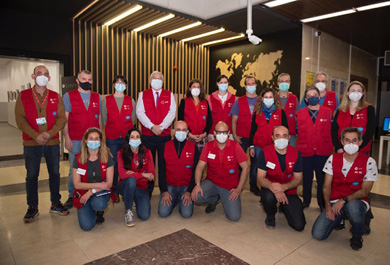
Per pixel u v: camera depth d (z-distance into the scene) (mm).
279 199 2346
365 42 7512
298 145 2928
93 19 5516
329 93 3311
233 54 7184
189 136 3193
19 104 2529
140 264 1861
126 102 3086
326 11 5105
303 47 5891
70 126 2889
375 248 2123
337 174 2254
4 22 4789
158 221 2598
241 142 3385
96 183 2363
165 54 6922
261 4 4797
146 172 2721
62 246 2105
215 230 2414
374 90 9547
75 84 5059
